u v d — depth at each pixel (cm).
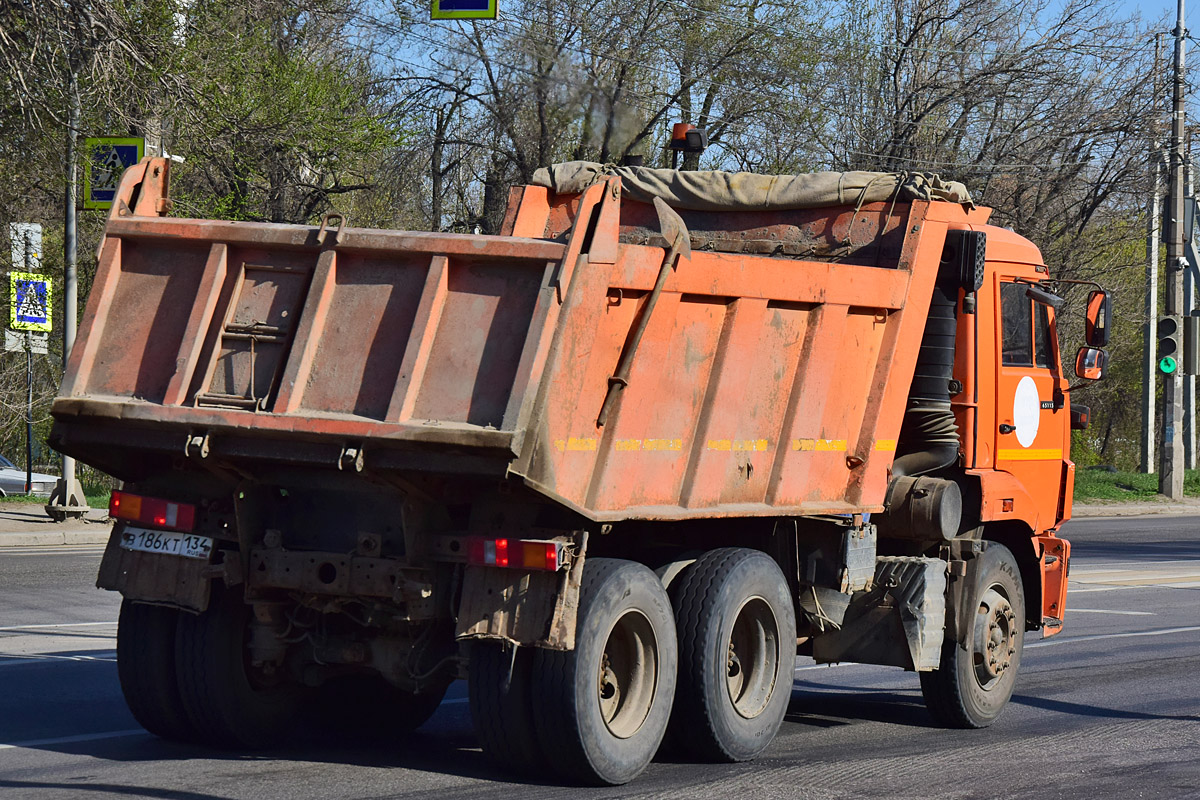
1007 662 1165
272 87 2823
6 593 1730
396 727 1030
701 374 908
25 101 2136
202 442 807
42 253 2841
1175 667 1470
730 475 939
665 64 4247
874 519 1118
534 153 4175
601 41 4144
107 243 870
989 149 4409
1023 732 1112
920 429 1119
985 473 1162
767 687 970
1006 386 1198
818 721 1148
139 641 909
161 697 912
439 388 783
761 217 1188
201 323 834
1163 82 4275
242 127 2700
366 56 3966
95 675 1192
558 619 796
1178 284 4084
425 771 882
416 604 829
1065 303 1245
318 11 3141
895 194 1127
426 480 800
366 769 884
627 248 827
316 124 2919
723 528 1005
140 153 2262
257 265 847
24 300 2623
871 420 1053
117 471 886
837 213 1159
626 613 855
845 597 1062
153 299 860
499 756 847
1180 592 2222
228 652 909
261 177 3053
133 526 885
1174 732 1112
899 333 1069
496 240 792
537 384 765
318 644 905
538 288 783
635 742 858
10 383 3653
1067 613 1947
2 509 2820
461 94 4166
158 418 816
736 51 4219
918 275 1089
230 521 870
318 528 866
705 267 891
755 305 937
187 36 2403
